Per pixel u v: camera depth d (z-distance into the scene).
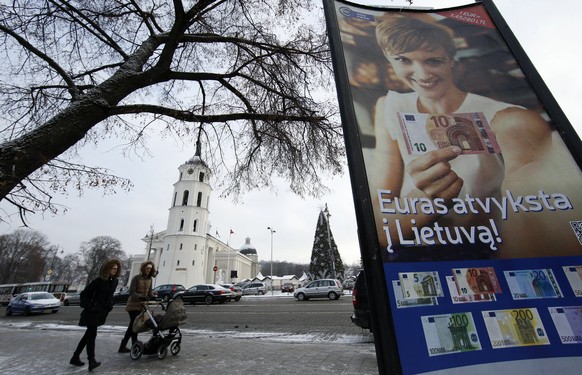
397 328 1.71
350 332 8.93
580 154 2.22
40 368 5.48
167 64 5.56
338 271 34.06
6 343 7.95
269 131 7.23
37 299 19.59
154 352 6.01
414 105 2.41
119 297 26.42
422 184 2.12
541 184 2.14
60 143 3.88
